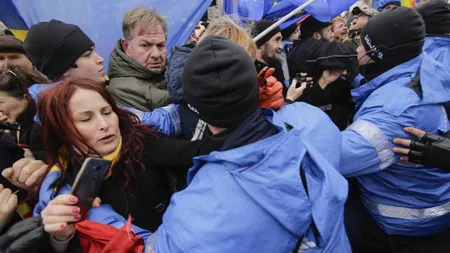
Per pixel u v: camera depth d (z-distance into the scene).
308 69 2.04
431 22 1.78
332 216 0.74
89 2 1.79
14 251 0.78
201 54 0.74
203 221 0.67
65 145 0.98
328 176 0.76
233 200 0.68
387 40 1.29
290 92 1.72
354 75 1.74
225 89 0.71
